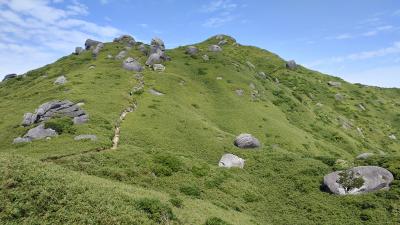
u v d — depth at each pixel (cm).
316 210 4100
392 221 3694
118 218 2311
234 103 10062
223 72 12338
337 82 17275
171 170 4419
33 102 8219
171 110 8119
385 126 13875
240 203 4128
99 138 5375
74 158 4116
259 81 12975
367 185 4341
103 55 13300
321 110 13025
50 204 2233
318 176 4981
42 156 4225
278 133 8500
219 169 4991
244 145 6719
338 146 9856
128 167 4153
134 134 6250
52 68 13462
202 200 3753
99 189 2678
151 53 13688
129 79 10400
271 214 4050
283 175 5144
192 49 14512
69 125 5766
